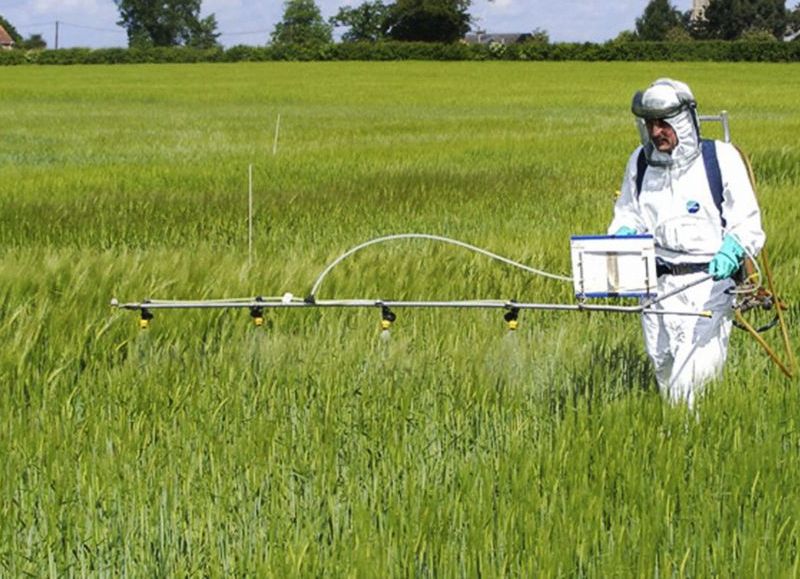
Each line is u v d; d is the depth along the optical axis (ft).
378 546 14.17
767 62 289.12
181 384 21.39
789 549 14.33
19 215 47.16
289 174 64.34
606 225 41.93
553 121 116.37
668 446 17.17
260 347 23.98
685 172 19.92
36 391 22.00
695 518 15.14
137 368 22.71
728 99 152.97
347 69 271.90
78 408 20.71
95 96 186.70
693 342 20.25
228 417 19.61
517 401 20.63
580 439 17.60
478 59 311.06
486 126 109.29
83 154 84.28
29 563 14.60
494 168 66.08
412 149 79.71
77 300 26.35
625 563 13.99
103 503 15.93
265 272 29.48
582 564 14.10
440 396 20.67
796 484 16.43
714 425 18.52
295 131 105.40
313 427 18.88
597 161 69.92
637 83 208.74
